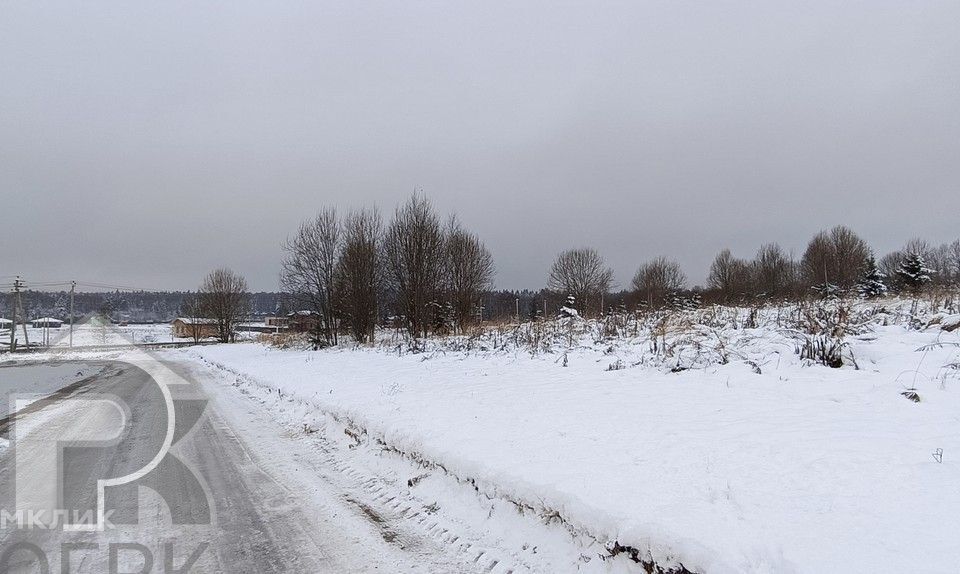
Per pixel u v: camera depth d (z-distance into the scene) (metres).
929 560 2.95
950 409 5.43
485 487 5.12
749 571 3.11
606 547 3.85
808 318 10.57
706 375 8.19
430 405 8.33
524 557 4.25
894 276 29.12
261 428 9.41
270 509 5.42
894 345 8.62
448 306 25.78
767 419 5.73
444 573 4.14
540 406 7.46
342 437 8.16
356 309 25.89
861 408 5.80
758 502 3.83
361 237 26.44
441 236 25.66
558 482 4.61
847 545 3.18
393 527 5.00
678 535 3.50
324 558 4.37
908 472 4.05
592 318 22.58
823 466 4.30
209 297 52.25
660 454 5.01
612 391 7.98
